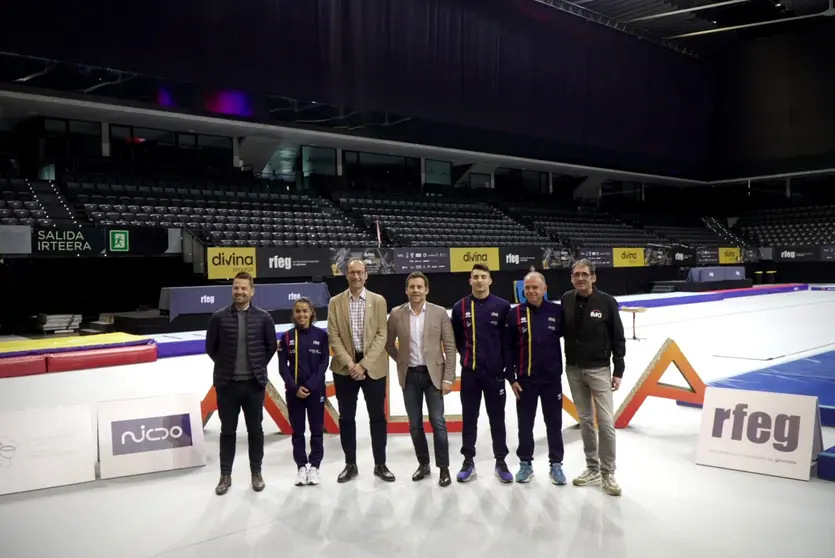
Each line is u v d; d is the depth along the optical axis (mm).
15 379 8383
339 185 21688
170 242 14336
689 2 21922
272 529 3623
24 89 13547
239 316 4328
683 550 3271
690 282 23625
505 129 21719
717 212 32469
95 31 13938
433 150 21547
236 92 16281
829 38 24469
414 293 4367
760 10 23047
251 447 4344
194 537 3531
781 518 3670
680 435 5496
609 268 23188
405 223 20094
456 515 3779
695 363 8734
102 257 13977
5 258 13648
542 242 22984
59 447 4477
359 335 4430
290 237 16688
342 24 17406
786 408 4477
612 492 4051
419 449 4449
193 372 8828
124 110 15156
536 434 5633
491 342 4340
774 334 11820
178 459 4785
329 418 5727
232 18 15609
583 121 23609
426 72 19234
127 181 16766
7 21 12938
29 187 14953
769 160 26969
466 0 19500
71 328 13695
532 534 3492
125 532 3615
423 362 4402
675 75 25938
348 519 3748
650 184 31719
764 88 26422
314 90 17406
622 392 7184
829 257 26750
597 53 23156
